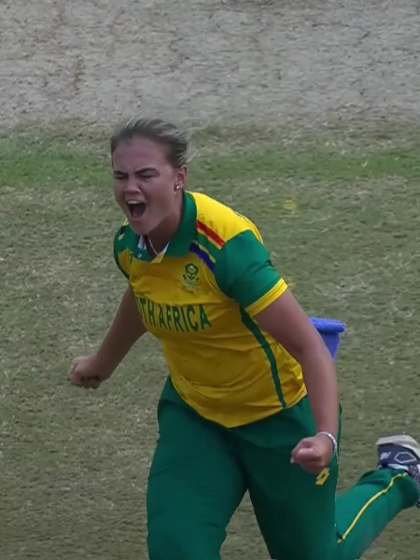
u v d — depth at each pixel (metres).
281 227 24.98
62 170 27.05
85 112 28.84
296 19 31.84
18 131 28.36
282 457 14.65
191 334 14.09
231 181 26.42
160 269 13.84
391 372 21.27
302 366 13.66
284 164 26.94
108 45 31.09
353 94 29.14
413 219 25.09
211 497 14.45
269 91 29.33
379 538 18.02
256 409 14.54
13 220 25.48
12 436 20.14
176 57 30.56
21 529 18.39
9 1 32.91
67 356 21.91
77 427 20.31
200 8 32.38
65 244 24.78
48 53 30.92
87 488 19.12
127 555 17.89
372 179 26.36
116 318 15.62
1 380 21.36
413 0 32.50
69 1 32.88
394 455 17.23
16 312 22.98
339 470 19.23
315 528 14.99
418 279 23.45
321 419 13.35
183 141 13.60
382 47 30.73
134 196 13.41
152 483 14.62
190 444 14.69
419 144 27.45
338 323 16.47
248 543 18.06
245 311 13.88
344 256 24.14
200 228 13.57
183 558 14.05
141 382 21.20
